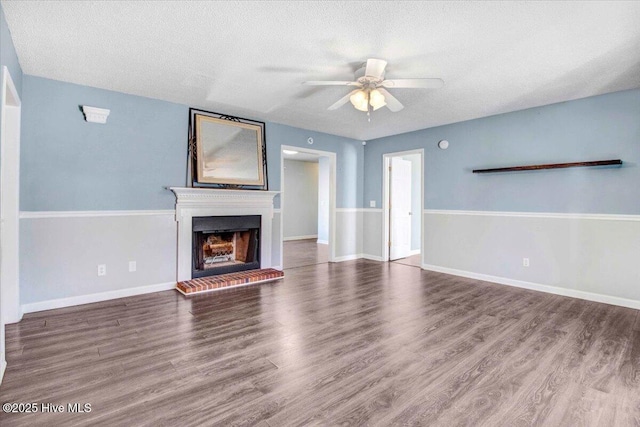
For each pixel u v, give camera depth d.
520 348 2.51
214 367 2.20
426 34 2.44
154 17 2.25
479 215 4.77
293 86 3.53
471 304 3.59
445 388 1.98
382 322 3.03
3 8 2.14
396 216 6.39
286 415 1.72
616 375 2.13
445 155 5.18
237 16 2.23
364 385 2.00
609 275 3.68
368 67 2.71
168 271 4.11
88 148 3.56
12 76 2.61
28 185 3.22
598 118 3.75
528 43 2.55
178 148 4.18
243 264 4.74
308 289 4.16
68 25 2.36
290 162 9.54
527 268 4.30
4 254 2.92
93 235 3.58
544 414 1.75
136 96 3.85
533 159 4.24
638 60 2.83
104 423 1.65
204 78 3.33
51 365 2.21
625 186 3.58
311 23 2.31
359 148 6.45
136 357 2.33
